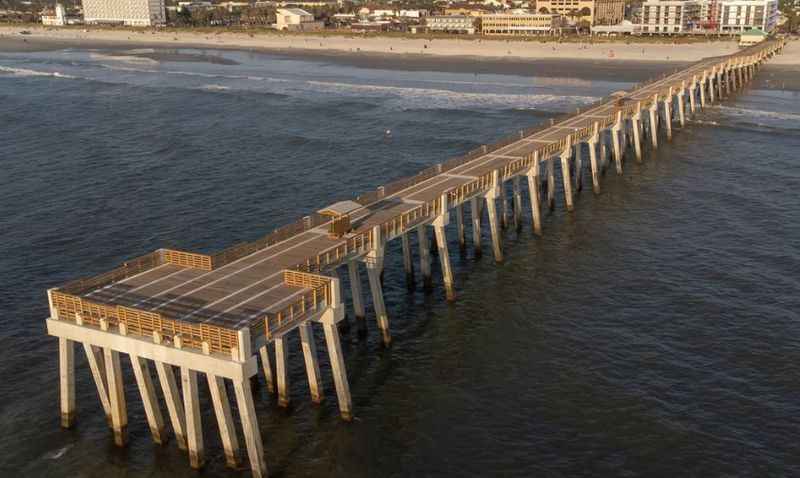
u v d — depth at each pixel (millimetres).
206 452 38219
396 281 60562
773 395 43344
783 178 86625
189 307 37500
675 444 39125
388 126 119625
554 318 53594
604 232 71062
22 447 39219
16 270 62125
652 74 177250
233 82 174250
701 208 77125
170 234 71062
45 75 187625
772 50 189500
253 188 86188
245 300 38344
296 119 126812
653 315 53656
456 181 62281
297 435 39969
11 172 93562
